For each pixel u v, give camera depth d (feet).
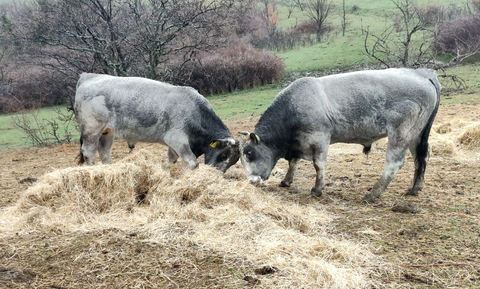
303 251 14.19
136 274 13.23
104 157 24.70
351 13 115.65
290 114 20.72
